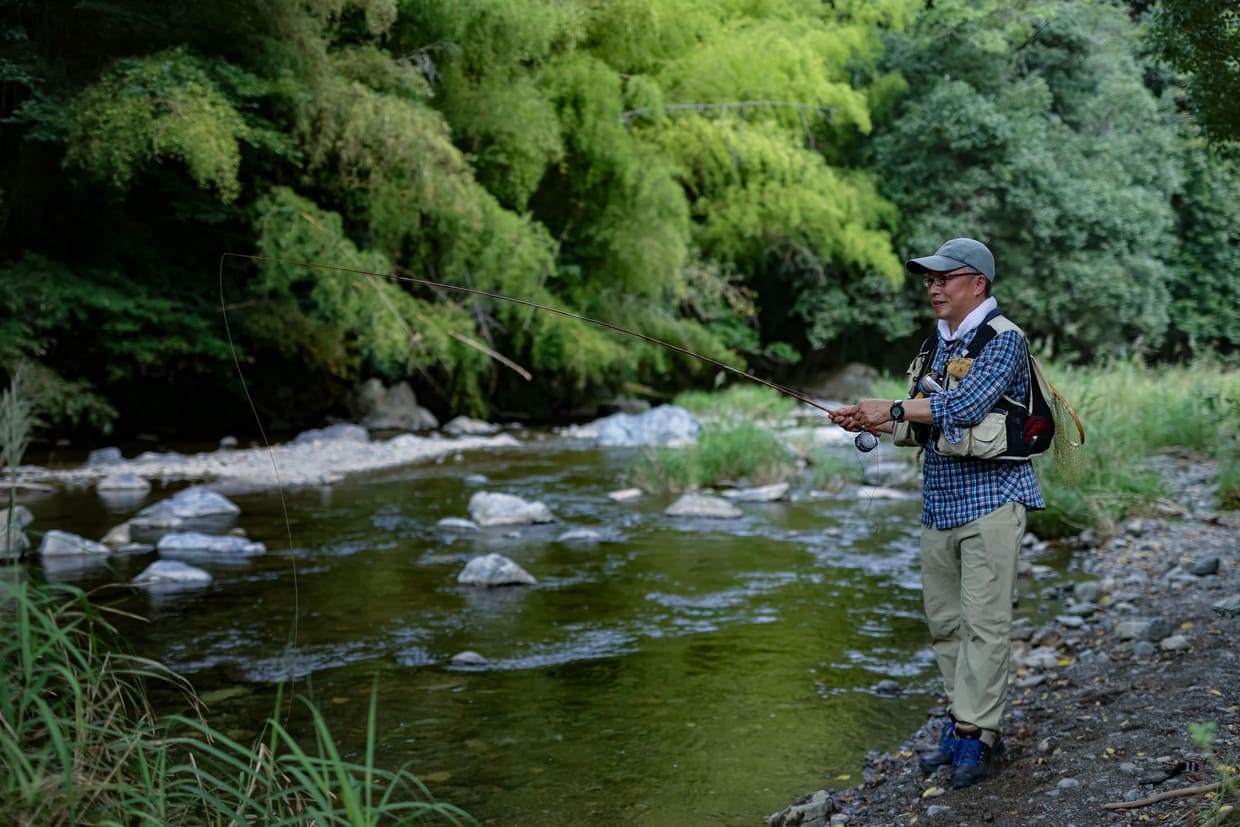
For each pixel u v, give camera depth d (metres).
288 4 14.15
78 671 2.68
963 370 3.41
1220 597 5.63
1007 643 3.46
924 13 25.19
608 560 7.48
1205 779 3.05
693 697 4.62
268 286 15.51
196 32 14.09
